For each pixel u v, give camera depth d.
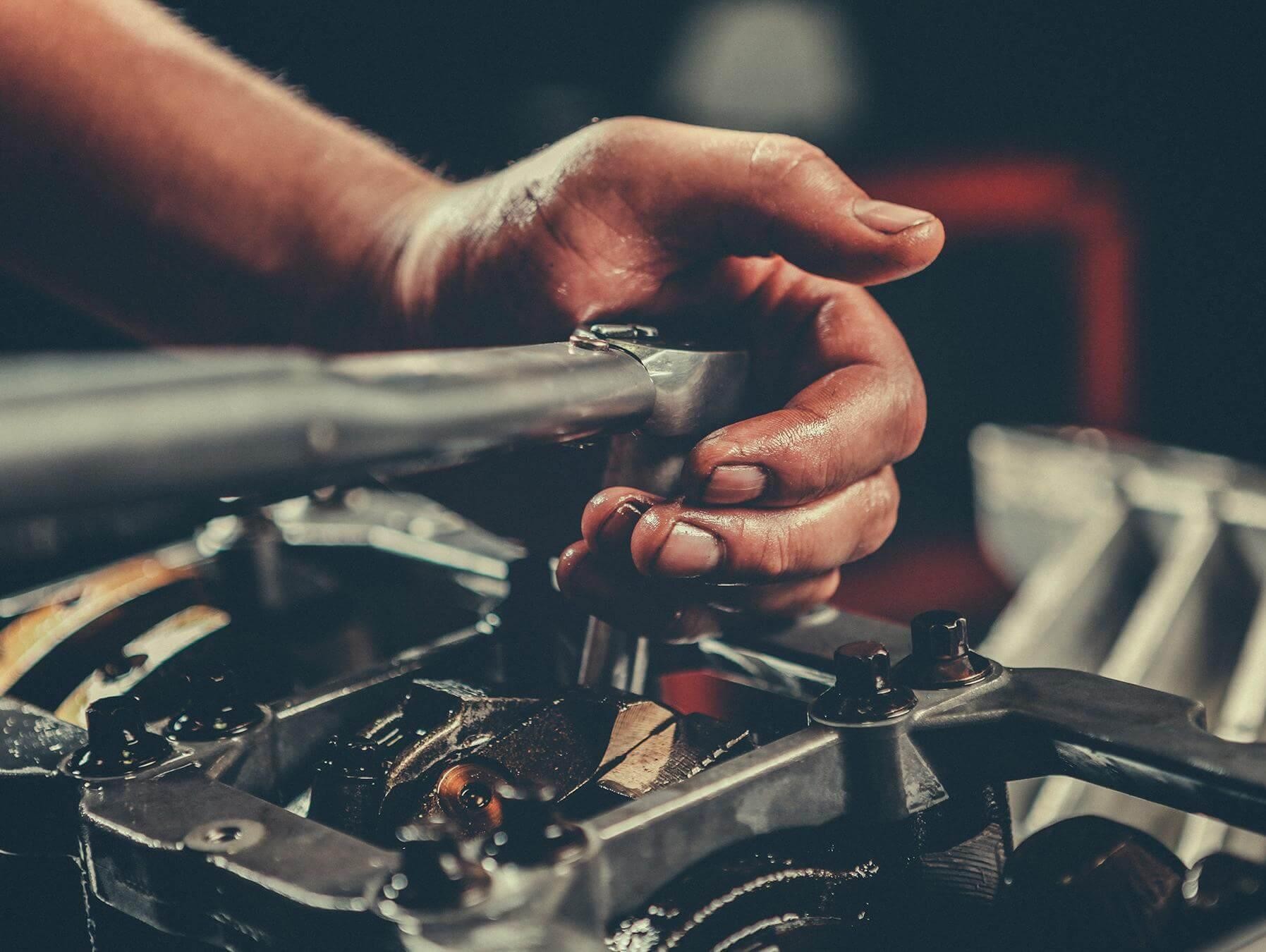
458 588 0.73
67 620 0.71
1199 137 3.31
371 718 0.51
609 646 0.57
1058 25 3.37
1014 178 3.45
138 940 0.39
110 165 0.72
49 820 0.43
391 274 0.70
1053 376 3.42
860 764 0.43
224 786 0.41
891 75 3.50
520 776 0.44
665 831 0.38
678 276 0.63
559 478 0.68
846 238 0.55
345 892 0.34
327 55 3.05
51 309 1.67
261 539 0.77
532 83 3.32
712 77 3.45
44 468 0.20
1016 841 0.71
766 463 0.52
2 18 0.71
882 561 2.78
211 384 0.23
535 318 0.64
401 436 0.27
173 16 0.82
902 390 0.60
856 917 0.42
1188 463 1.34
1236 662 1.03
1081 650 1.08
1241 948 0.35
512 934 0.31
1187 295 3.37
